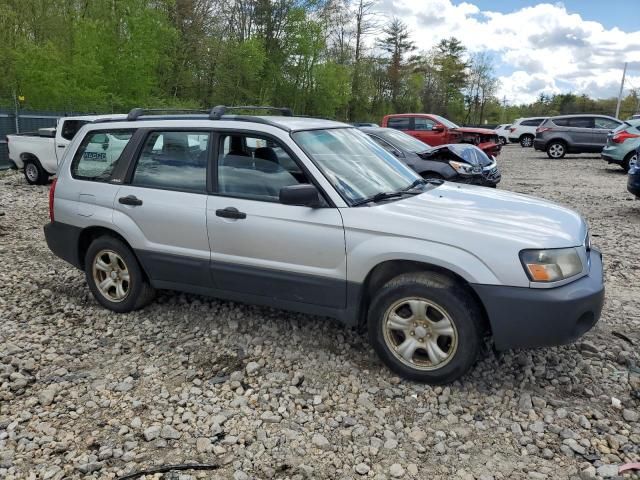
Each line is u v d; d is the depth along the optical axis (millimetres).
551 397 3480
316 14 44156
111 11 23516
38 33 24875
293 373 3787
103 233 4848
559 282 3307
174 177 4379
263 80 41500
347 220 3662
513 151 28281
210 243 4164
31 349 4188
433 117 17969
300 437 3104
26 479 2770
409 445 3035
